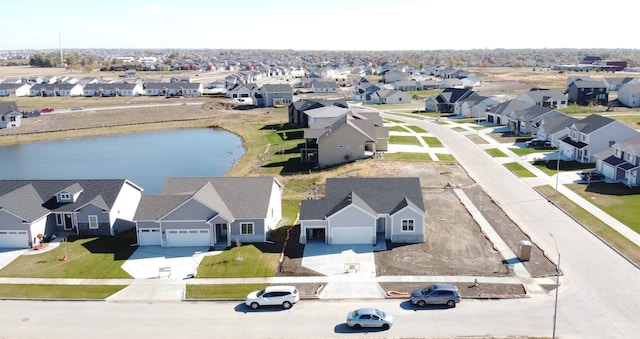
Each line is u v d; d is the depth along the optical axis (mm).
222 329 34438
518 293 37969
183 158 95562
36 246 49625
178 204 49406
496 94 164250
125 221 55625
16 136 118250
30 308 37906
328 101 118125
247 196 51375
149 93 190875
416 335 32812
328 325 34531
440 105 134250
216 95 189375
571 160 76438
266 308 37156
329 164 81438
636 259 43188
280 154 92062
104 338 33656
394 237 48281
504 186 65125
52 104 167250
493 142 91438
